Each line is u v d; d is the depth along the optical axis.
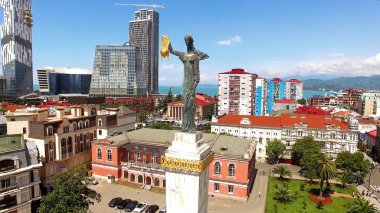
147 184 87.94
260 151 121.44
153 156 89.75
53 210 49.81
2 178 58.94
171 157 27.97
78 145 96.25
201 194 28.69
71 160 93.00
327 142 112.25
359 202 67.25
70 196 50.72
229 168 79.50
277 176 98.19
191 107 29.12
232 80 175.62
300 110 164.00
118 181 90.75
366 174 93.25
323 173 77.75
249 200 78.44
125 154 94.06
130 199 77.31
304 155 98.38
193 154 27.42
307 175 88.56
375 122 165.88
